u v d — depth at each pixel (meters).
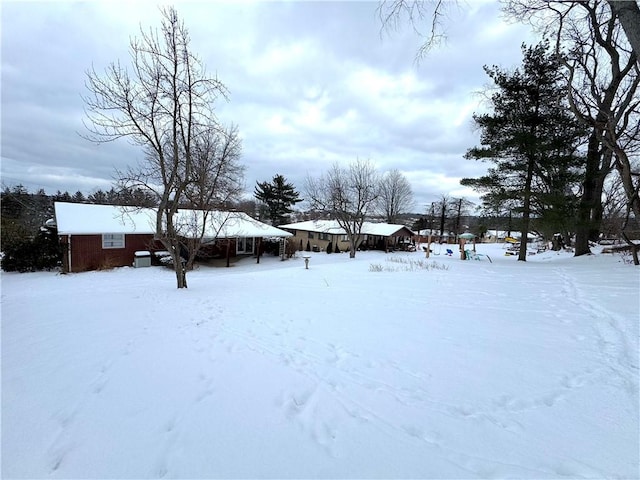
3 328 5.65
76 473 2.16
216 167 11.75
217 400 3.00
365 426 2.55
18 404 3.05
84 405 2.99
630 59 11.36
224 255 23.41
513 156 16.69
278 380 3.39
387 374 3.48
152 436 2.50
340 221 28.86
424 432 2.46
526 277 10.54
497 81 16.30
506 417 2.63
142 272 15.88
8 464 2.27
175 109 8.98
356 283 9.83
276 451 2.28
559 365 3.58
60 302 8.01
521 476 1.98
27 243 15.38
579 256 16.64
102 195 23.31
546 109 15.83
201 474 2.08
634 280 8.34
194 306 7.05
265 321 5.64
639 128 10.40
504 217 18.08
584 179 15.77
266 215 45.94
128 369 3.73
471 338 4.52
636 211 8.46
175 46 8.71
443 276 11.13
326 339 4.63
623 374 3.33
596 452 2.19
